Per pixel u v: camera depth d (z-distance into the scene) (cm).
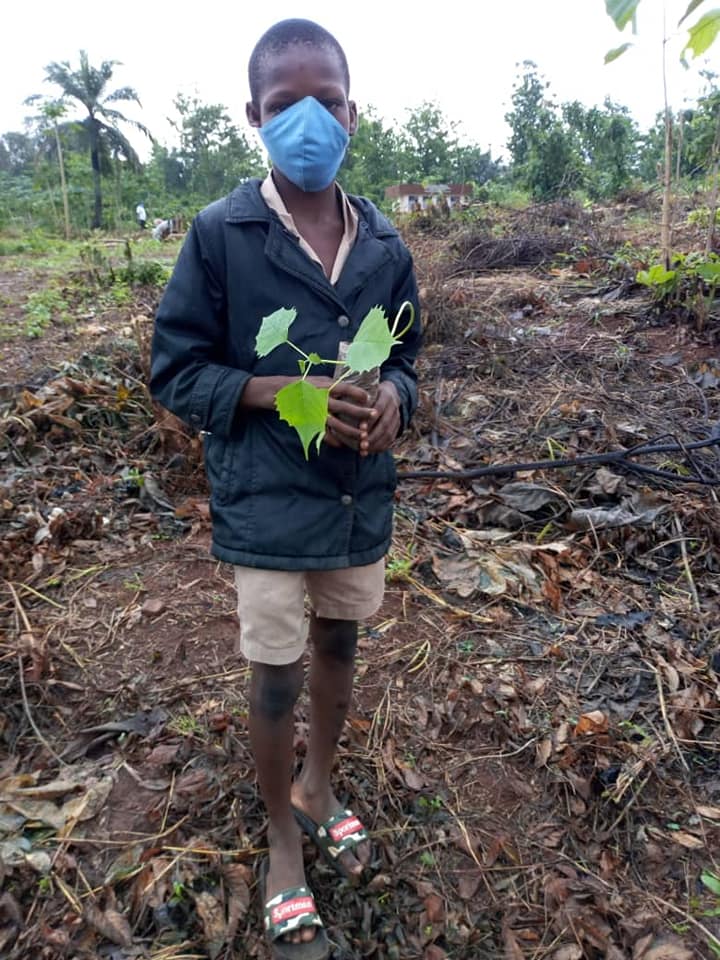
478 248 692
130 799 204
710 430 375
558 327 505
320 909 184
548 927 183
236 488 160
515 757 224
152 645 259
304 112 146
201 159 5450
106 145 3288
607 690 247
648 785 217
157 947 173
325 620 178
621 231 757
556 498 336
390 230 171
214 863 189
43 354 490
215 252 154
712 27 115
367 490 166
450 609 281
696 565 304
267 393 152
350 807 207
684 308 488
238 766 214
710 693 246
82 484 354
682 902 189
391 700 240
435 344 481
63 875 185
